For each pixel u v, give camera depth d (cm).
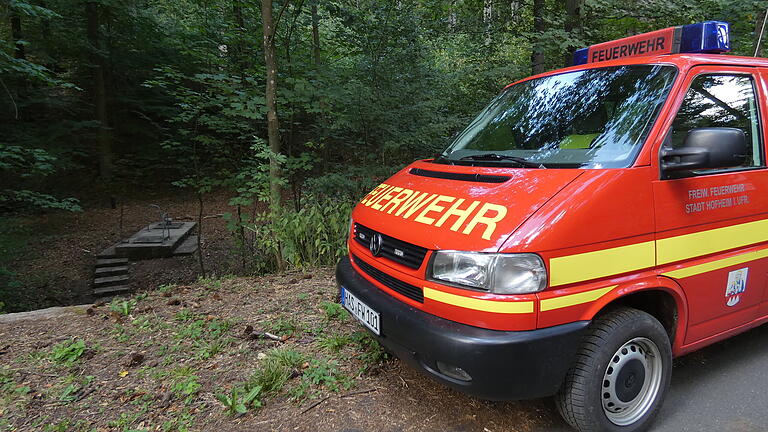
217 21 761
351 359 317
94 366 312
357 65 763
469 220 222
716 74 276
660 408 255
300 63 734
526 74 879
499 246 203
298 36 789
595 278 215
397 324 234
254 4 756
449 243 217
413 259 236
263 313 400
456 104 905
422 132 738
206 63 755
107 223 1252
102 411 264
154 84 704
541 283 201
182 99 707
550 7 947
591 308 214
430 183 276
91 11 1199
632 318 230
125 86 1434
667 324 258
